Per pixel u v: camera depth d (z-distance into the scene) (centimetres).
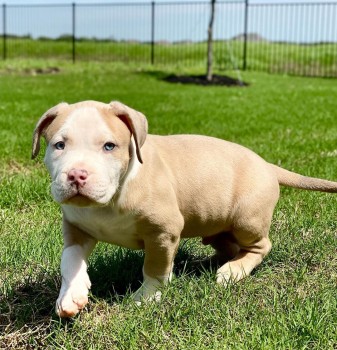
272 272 201
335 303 171
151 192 166
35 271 196
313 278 193
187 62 1246
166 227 170
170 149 186
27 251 208
